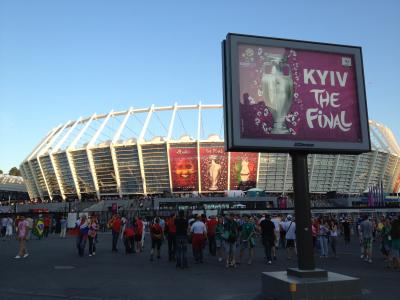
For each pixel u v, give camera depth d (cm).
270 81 1027
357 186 11162
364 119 1090
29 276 1322
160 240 1889
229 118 987
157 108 11375
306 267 975
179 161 10194
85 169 10931
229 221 1631
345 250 2422
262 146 991
